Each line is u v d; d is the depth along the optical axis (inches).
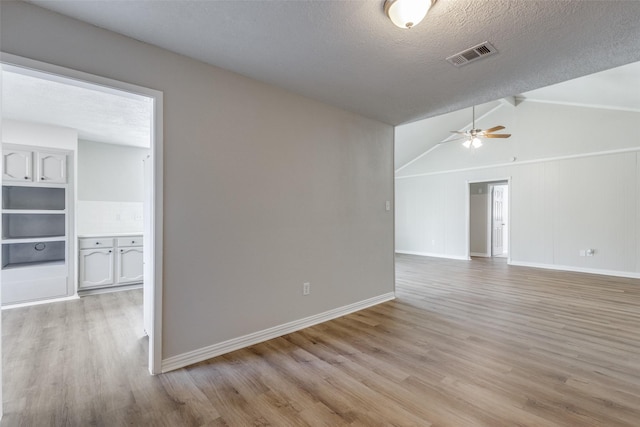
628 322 124.1
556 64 95.3
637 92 181.8
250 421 66.3
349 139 138.7
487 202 320.5
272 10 69.2
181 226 89.3
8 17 65.7
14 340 106.3
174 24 74.7
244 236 103.1
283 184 113.7
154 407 70.8
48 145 152.9
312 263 123.5
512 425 64.5
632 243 212.4
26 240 144.1
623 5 67.2
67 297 155.3
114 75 78.2
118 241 172.2
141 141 185.6
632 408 69.8
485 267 256.8
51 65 70.1
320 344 104.8
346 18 72.2
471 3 66.6
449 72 100.2
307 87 111.9
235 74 100.4
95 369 87.4
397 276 220.1
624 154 215.3
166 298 86.7
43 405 71.0
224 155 98.0
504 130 274.4
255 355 96.7
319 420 66.6
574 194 236.7
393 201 161.9
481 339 108.1
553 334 112.0
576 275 219.9
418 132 287.0
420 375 84.4
